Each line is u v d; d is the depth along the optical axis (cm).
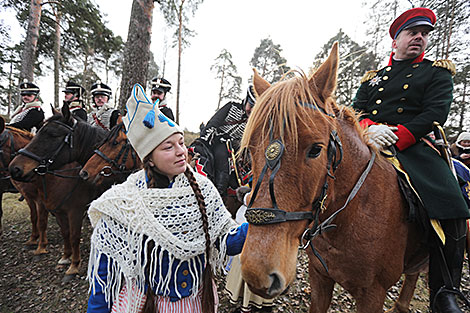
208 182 128
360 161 147
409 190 158
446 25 1135
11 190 493
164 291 113
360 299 159
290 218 98
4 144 402
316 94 121
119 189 112
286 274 94
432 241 167
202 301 123
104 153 318
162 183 119
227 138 296
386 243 148
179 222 111
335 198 137
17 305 300
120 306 112
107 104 547
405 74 192
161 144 111
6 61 1479
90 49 1477
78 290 319
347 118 156
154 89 500
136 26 500
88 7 1188
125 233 107
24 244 446
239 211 262
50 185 328
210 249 122
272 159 99
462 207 156
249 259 93
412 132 165
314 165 104
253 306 275
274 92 111
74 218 342
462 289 332
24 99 584
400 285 346
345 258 151
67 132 332
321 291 181
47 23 1134
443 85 171
